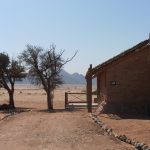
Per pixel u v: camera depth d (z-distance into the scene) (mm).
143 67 31438
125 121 26000
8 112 38969
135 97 31344
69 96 73125
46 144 17938
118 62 31453
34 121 28109
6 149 16859
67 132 21750
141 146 16453
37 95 85812
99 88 38750
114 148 16828
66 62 47312
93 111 34406
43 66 46531
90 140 18984
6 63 48031
